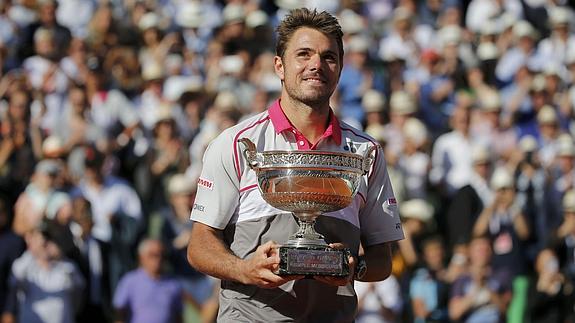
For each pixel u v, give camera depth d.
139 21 39.31
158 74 34.12
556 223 31.59
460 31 39.94
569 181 32.84
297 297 11.56
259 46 37.22
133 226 28.61
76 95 31.62
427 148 33.06
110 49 37.25
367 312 26.52
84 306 26.08
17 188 29.25
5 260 25.33
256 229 11.55
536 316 28.92
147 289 25.66
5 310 25.19
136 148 31.09
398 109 33.94
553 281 29.16
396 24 40.34
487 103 35.09
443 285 27.67
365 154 11.32
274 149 11.68
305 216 11.20
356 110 35.44
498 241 30.20
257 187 11.55
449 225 31.20
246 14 38.22
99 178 28.83
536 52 40.66
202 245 11.57
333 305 11.70
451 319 27.53
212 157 11.69
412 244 28.80
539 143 35.62
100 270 26.47
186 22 39.38
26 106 30.55
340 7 41.91
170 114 30.78
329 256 10.83
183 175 29.16
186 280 27.42
